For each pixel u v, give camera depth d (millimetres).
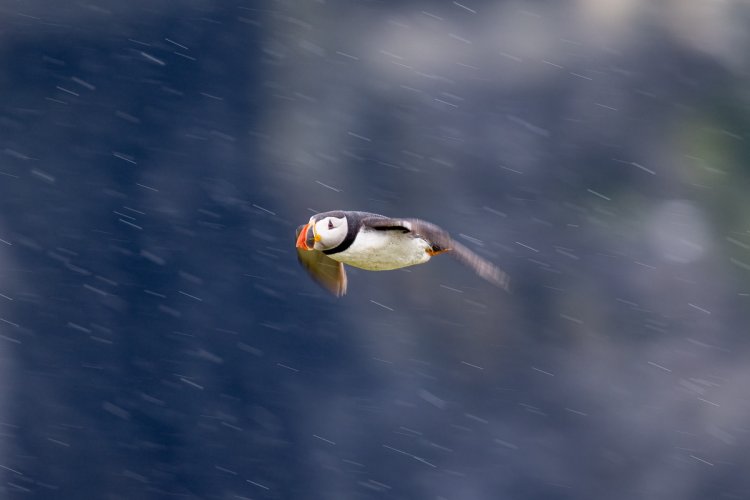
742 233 19641
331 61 20734
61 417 17812
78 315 18547
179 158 20016
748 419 18016
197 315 18719
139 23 20906
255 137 20250
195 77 20656
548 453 17828
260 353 18406
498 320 18734
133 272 18953
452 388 18219
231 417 17969
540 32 20828
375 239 7711
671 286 19109
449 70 20672
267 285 18969
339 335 18547
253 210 19672
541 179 20000
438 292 18797
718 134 20281
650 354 18641
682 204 19859
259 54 20797
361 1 21078
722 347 18672
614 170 20078
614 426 18109
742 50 20969
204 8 21031
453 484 17578
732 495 17625
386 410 18031
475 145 20141
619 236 19656
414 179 19906
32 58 20469
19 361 18062
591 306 18938
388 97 20422
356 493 17500
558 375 18469
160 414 17969
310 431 17891
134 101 20375
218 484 17547
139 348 18406
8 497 17219
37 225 19219
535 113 20422
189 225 19453
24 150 19812
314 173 19969
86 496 17375
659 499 17609
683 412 18156
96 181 19703
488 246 19375
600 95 20406
